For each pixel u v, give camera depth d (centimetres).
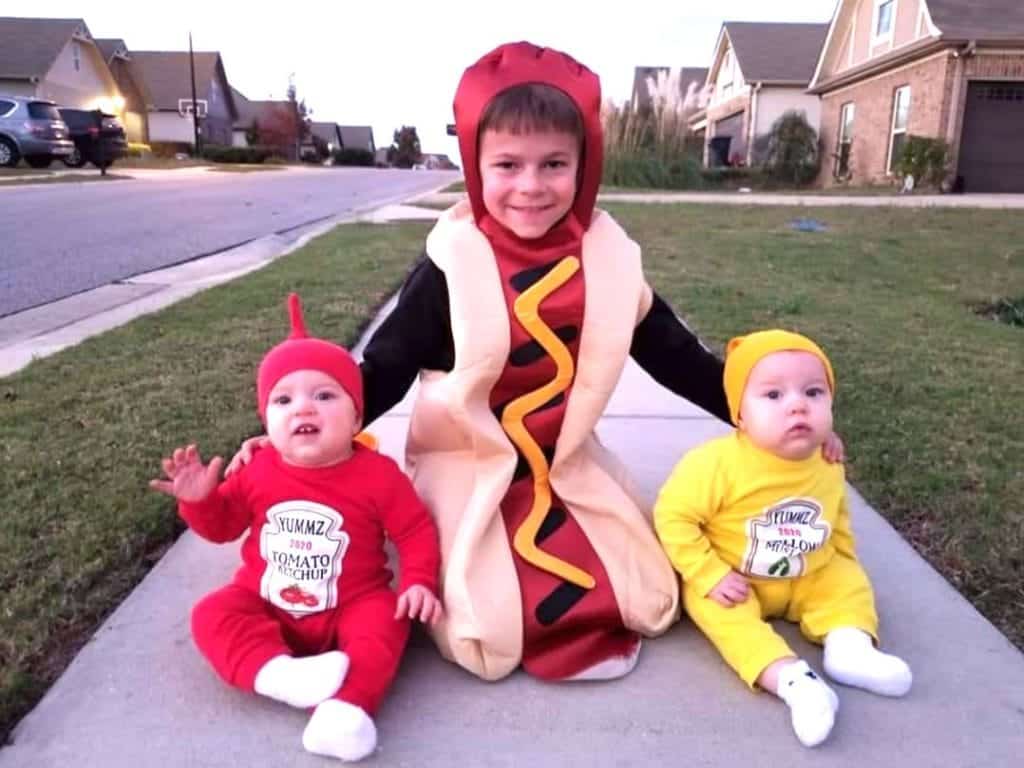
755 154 2909
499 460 214
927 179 1870
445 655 203
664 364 230
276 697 184
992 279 755
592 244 217
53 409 363
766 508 207
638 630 212
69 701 189
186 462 198
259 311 551
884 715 189
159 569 242
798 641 215
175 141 5422
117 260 845
